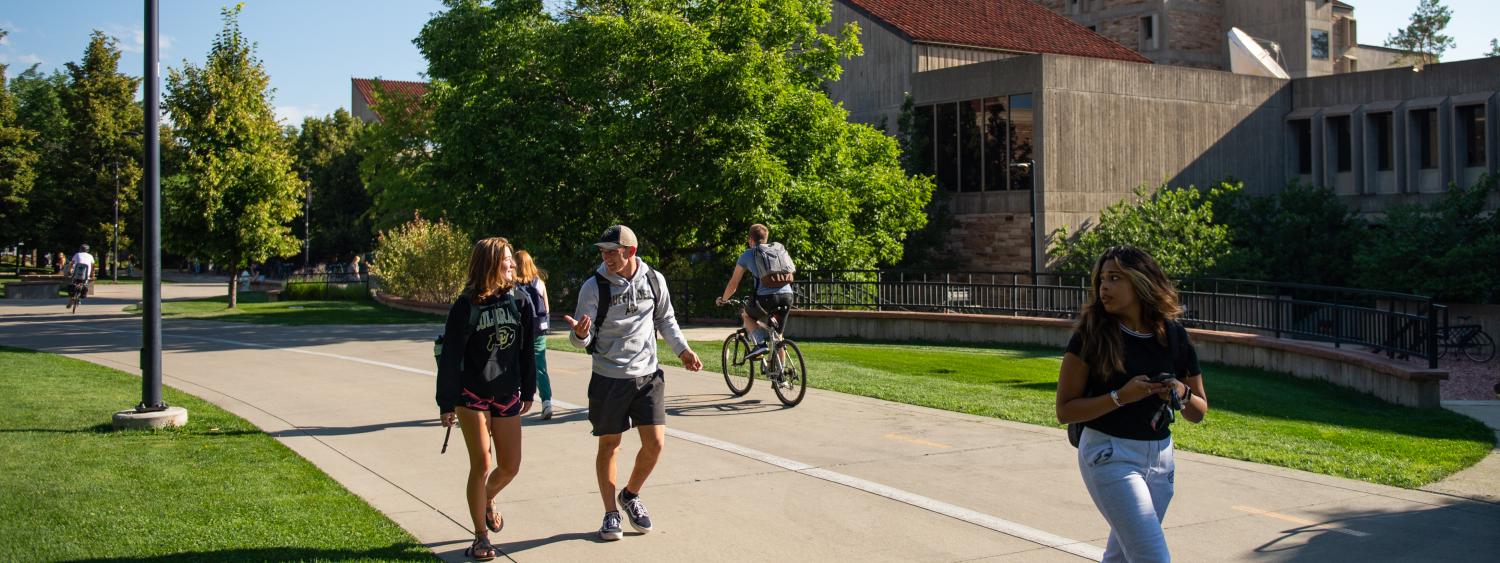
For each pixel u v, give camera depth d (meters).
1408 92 33.38
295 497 6.68
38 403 10.81
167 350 17.67
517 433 5.68
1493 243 26.61
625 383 5.89
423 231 32.12
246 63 31.55
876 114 34.91
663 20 22.48
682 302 24.98
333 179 64.62
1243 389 12.97
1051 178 30.47
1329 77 34.88
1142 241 28.84
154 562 5.22
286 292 39.56
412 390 12.03
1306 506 6.51
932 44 33.91
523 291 5.75
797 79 25.61
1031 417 9.74
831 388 11.80
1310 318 15.41
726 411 10.23
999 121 31.34
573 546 5.77
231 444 8.55
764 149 22.50
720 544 5.80
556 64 23.56
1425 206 30.56
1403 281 27.86
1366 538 5.84
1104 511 4.11
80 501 6.45
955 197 32.56
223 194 30.73
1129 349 4.11
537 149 22.86
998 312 19.33
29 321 26.53
